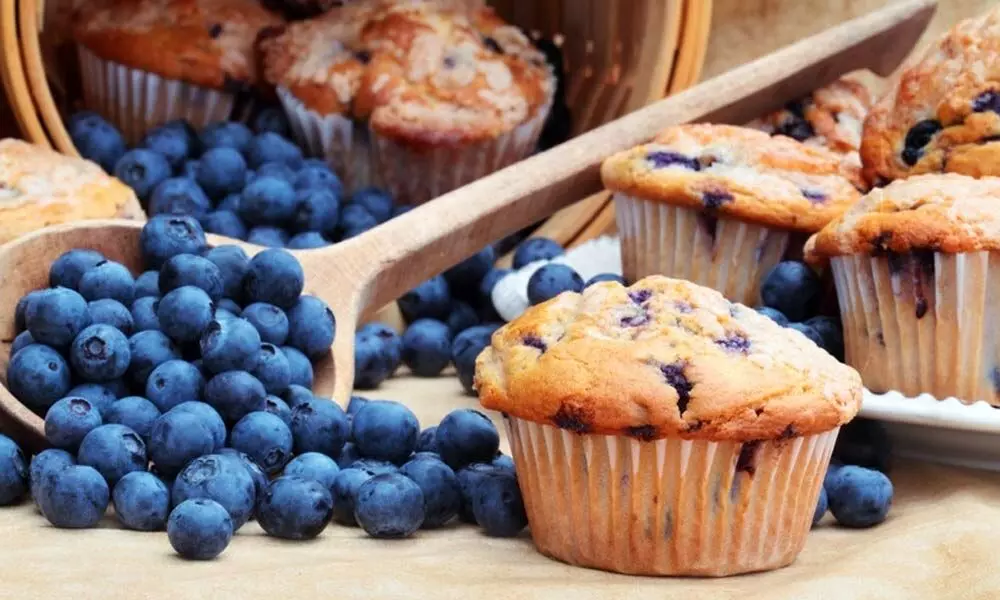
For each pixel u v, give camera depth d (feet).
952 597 1.65
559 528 1.76
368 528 1.81
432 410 2.21
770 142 2.23
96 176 2.37
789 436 1.71
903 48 2.49
